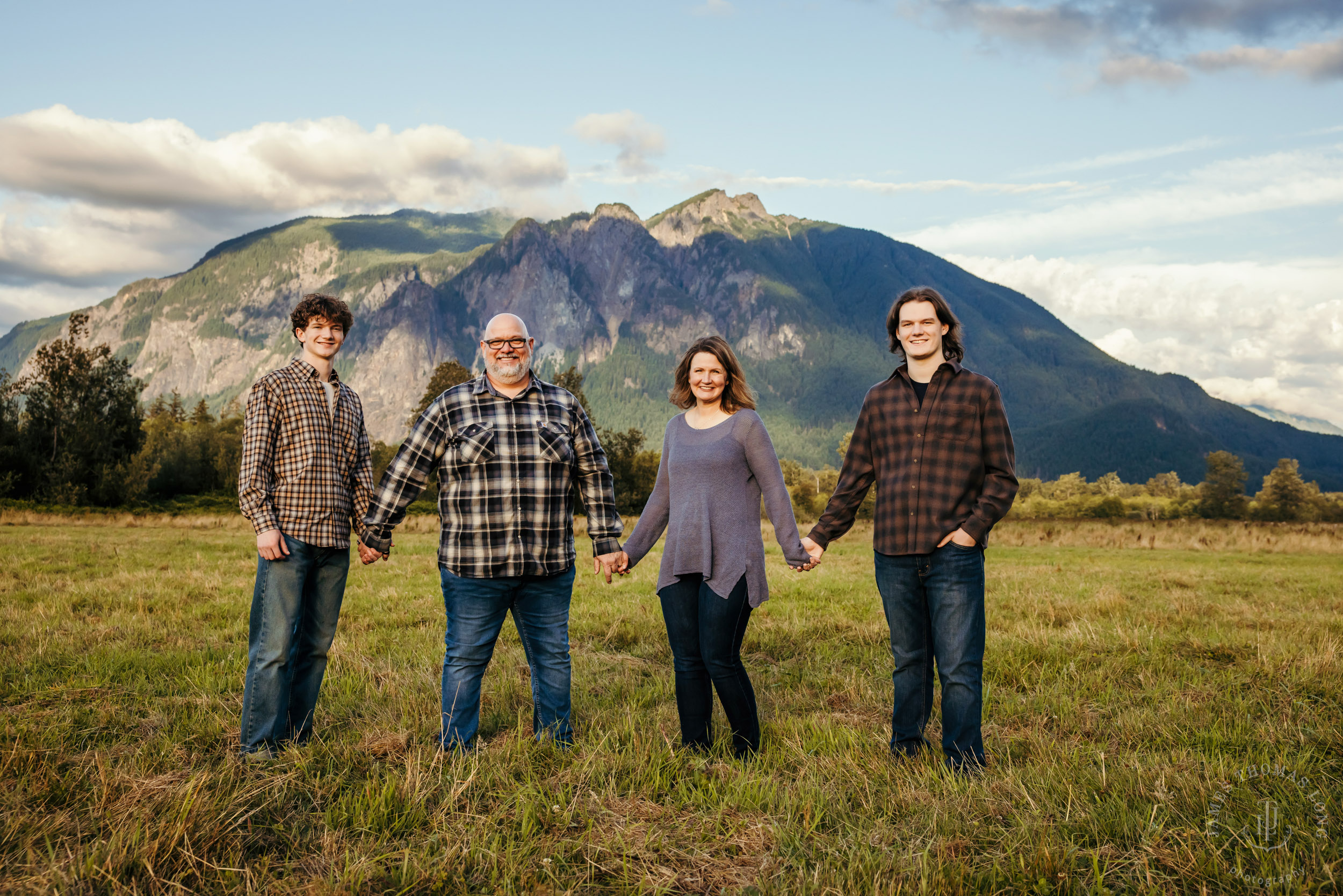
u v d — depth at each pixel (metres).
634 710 4.13
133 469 42.06
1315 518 79.88
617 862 2.39
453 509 3.54
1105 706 4.22
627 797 2.90
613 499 3.92
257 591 3.40
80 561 12.21
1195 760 3.21
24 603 7.55
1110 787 2.91
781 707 4.34
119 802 2.63
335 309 3.64
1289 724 3.68
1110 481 148.12
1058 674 5.00
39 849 2.34
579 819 2.72
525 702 4.32
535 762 3.22
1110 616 7.39
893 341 3.60
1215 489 84.50
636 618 7.00
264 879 2.26
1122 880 2.29
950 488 3.29
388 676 4.73
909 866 2.34
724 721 4.01
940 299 3.45
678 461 3.67
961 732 3.24
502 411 3.57
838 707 4.36
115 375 44.50
